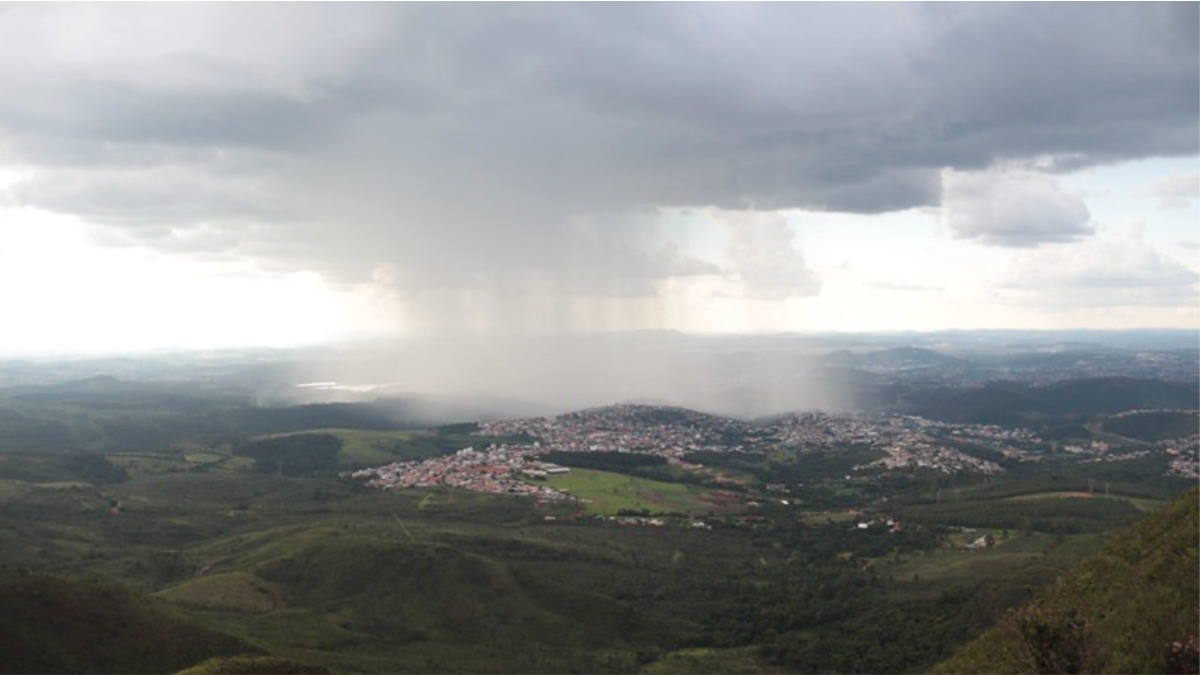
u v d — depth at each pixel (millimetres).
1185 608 36156
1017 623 41469
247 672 70312
